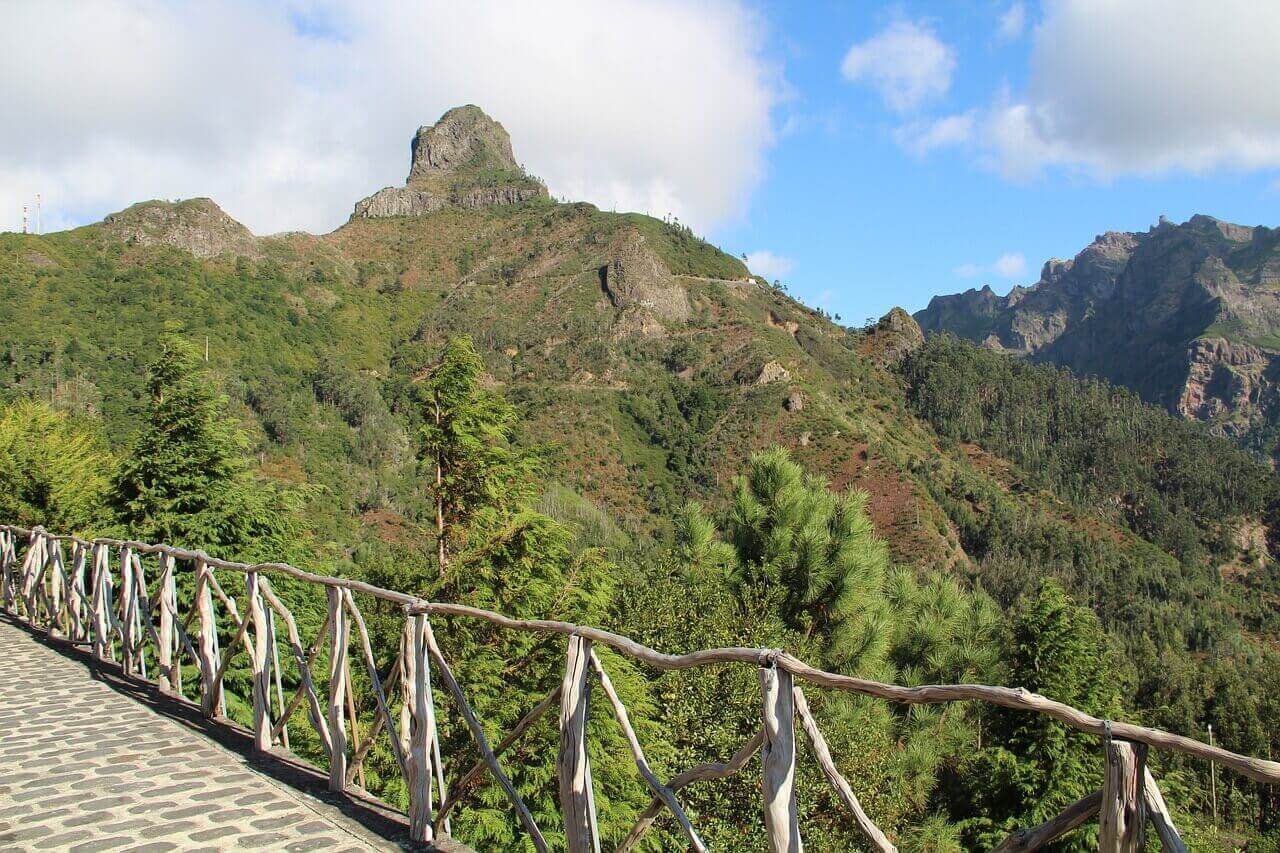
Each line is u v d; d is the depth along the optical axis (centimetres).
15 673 643
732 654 246
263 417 7744
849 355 14600
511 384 11719
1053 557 9406
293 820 368
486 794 652
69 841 340
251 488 1040
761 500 1320
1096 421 14825
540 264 16500
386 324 14012
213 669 529
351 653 764
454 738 684
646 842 757
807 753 929
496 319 13938
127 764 439
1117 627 7906
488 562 768
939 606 1441
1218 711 4203
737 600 1260
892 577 1473
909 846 1013
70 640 756
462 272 17312
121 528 946
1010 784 1074
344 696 422
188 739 484
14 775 422
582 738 297
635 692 787
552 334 13200
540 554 790
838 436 10356
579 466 9494
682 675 1048
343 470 7075
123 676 636
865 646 1234
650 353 12706
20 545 1277
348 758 420
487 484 965
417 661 368
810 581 1222
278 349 10856
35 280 10069
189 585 908
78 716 529
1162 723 2967
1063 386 16062
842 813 982
